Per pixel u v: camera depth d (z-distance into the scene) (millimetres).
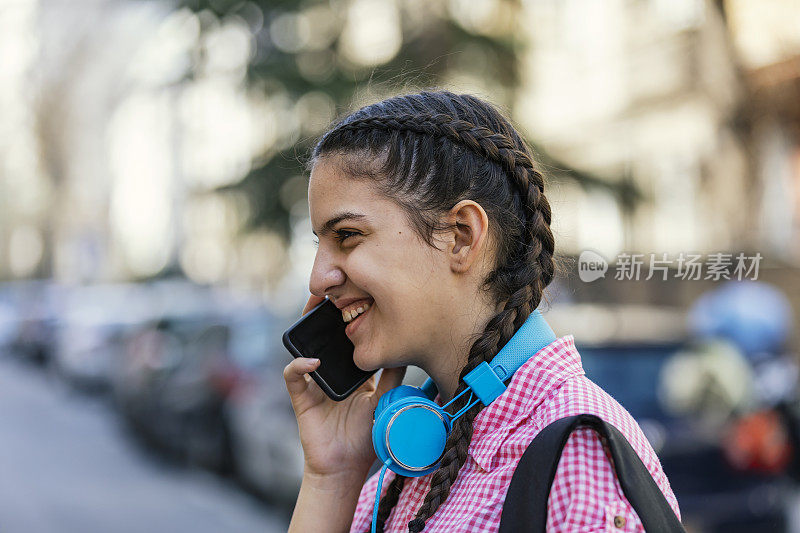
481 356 1673
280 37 10352
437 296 1704
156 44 10969
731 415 5766
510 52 10188
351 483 2055
